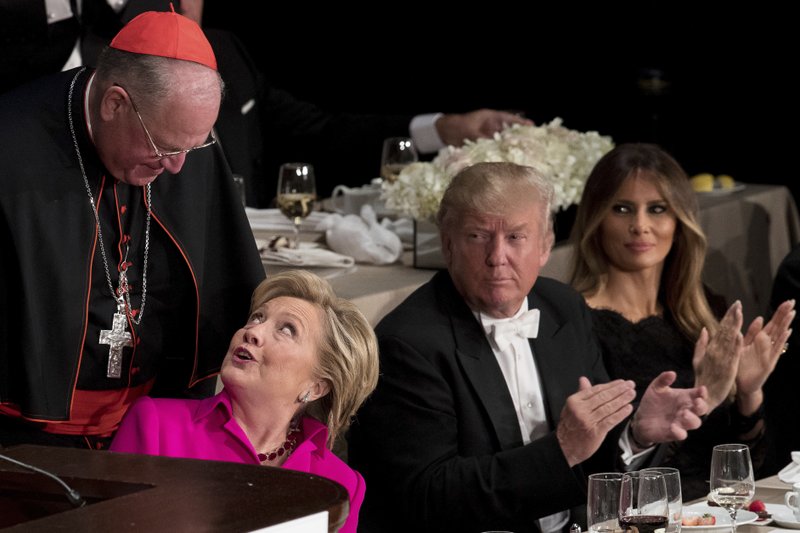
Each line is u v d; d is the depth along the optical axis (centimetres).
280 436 928
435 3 2927
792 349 1584
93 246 937
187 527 508
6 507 600
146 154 895
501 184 1093
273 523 516
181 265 986
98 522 512
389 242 1533
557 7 2878
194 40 888
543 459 1047
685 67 2888
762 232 2120
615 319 1345
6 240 909
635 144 1378
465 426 1090
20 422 942
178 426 905
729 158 2897
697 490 1318
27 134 918
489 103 2953
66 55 1384
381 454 1084
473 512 1052
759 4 2809
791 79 2816
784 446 1605
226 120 1864
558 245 1602
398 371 1088
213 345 1012
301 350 909
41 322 917
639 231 1338
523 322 1128
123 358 971
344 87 3002
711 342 1241
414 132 1898
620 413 1049
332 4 2958
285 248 1464
